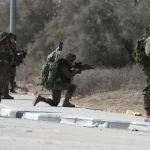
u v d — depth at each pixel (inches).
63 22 5137.8
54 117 1439.5
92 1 4456.2
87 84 2477.9
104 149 859.4
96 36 4330.7
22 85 3703.3
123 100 2102.6
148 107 1326.3
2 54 1525.6
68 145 893.2
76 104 2167.8
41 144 891.4
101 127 1298.0
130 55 4170.8
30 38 6195.9
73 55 1867.6
